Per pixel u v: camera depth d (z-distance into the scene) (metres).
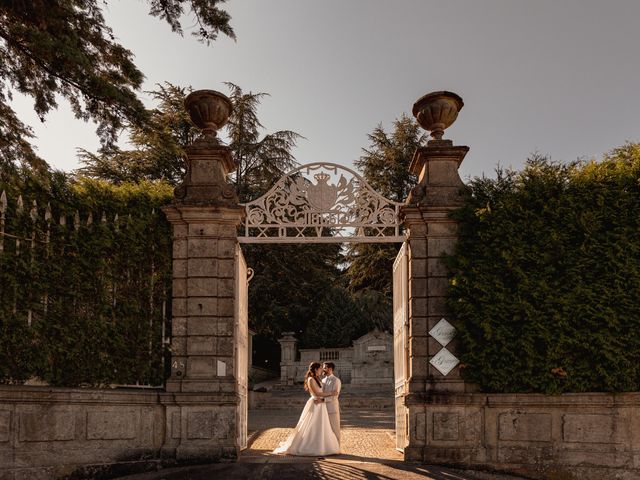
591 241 9.70
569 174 10.12
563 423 9.62
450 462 9.75
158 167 28.00
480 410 9.91
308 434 11.03
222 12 10.46
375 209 10.96
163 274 10.47
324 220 10.96
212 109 10.73
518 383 9.83
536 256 9.84
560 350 9.62
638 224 9.61
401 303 11.29
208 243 10.45
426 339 10.30
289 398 27.19
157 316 10.41
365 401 26.72
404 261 10.95
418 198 10.60
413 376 10.24
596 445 9.46
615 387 9.41
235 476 8.77
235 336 10.39
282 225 10.91
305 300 35.44
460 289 10.12
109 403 9.55
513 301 9.84
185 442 9.88
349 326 35.47
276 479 8.66
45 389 8.93
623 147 10.33
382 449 12.20
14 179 9.48
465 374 10.07
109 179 27.55
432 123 10.87
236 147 30.11
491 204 10.26
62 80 10.23
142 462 9.69
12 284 9.02
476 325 9.98
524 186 10.14
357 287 36.66
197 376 10.08
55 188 9.93
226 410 9.96
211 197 10.45
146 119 10.73
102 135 10.91
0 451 8.50
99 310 9.84
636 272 9.45
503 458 9.72
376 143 34.88
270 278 30.89
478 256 10.16
